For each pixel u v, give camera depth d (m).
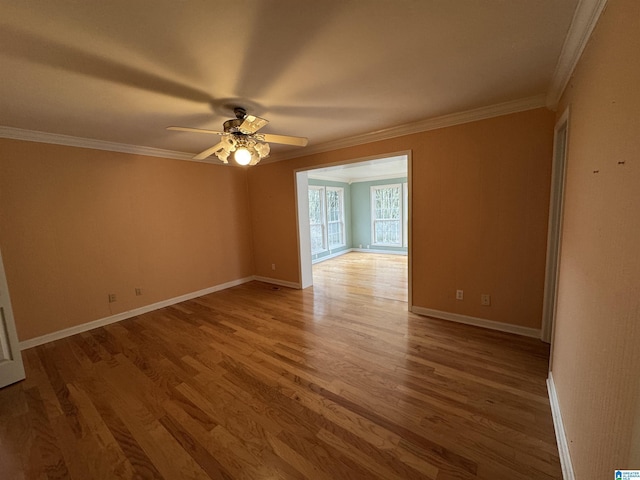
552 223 2.49
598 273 1.13
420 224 3.24
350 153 3.73
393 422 1.71
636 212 0.82
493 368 2.23
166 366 2.43
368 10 1.28
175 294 4.15
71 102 2.17
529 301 2.71
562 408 1.57
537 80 2.10
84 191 3.26
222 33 1.42
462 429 1.64
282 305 3.89
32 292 2.92
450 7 1.28
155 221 3.90
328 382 2.13
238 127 2.25
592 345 1.16
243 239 5.13
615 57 1.01
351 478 1.37
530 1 1.26
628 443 0.80
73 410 1.91
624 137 0.92
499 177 2.71
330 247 7.51
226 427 1.72
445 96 2.36
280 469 1.43
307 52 1.62
